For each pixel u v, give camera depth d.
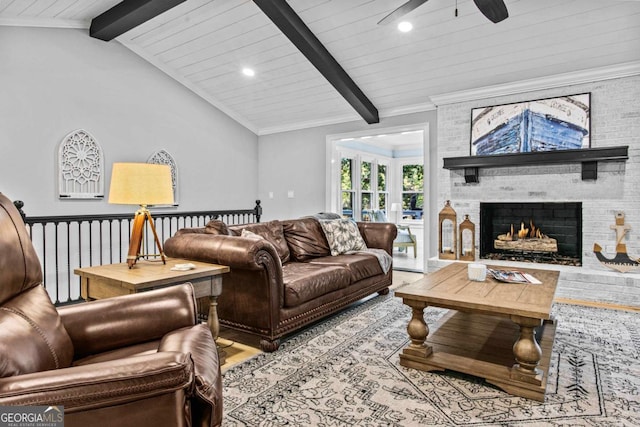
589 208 4.06
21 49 3.94
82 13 4.12
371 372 2.26
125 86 4.78
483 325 2.80
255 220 6.09
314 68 4.76
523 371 1.98
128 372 0.93
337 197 6.70
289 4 3.62
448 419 1.77
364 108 5.11
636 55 3.66
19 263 1.32
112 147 4.66
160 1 3.65
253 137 6.67
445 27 3.68
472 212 4.73
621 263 3.89
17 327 1.14
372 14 3.63
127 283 2.01
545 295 2.21
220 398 1.21
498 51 3.92
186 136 5.51
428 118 5.15
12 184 3.89
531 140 4.30
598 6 3.19
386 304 3.74
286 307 2.68
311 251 3.86
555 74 4.09
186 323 1.66
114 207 4.70
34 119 4.03
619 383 2.12
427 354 2.28
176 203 5.38
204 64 5.01
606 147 3.82
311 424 1.74
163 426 0.97
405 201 9.00
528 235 4.59
